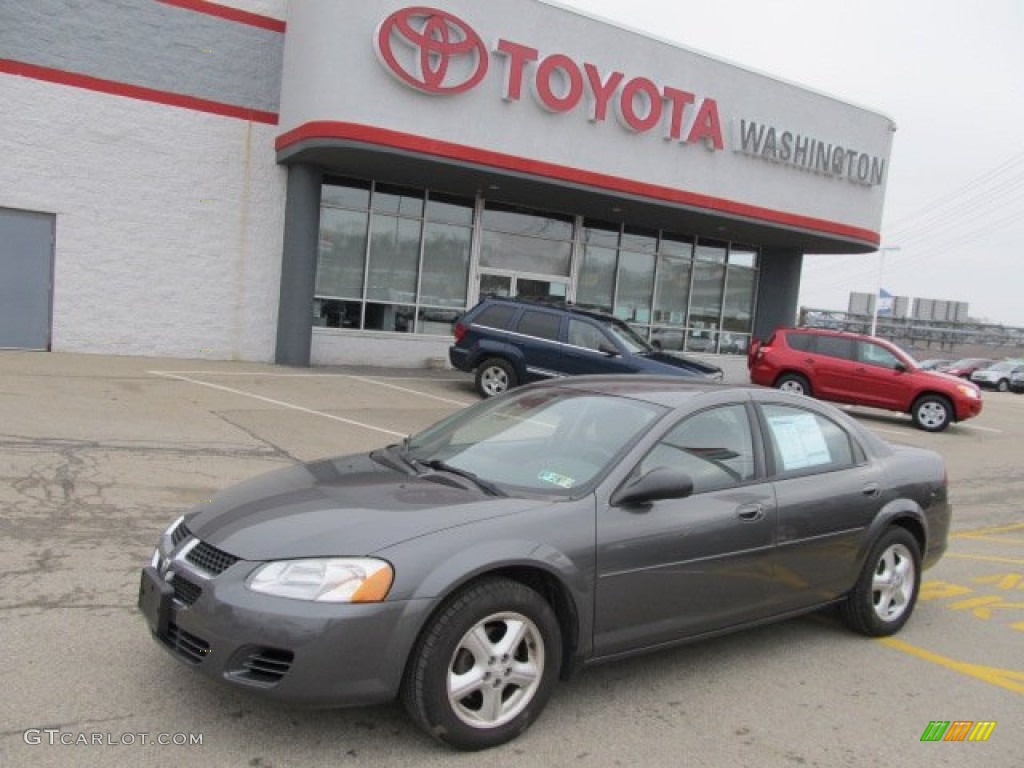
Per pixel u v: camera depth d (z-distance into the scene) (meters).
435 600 3.25
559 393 4.80
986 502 10.19
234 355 15.46
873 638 5.11
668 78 16.97
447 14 14.11
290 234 15.39
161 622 3.44
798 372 17.02
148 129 14.30
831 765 3.56
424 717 3.28
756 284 22.70
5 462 7.14
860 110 19.98
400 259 17.09
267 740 3.36
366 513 3.53
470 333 13.98
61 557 5.15
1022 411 23.97
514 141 15.16
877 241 20.95
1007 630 5.50
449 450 4.48
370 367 16.83
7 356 12.91
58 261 13.87
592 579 3.67
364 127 13.72
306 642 3.11
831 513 4.70
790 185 18.97
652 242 20.53
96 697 3.57
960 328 66.62
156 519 6.07
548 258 18.95
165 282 14.71
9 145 13.34
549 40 15.37
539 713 3.58
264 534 3.42
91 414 9.38
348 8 13.48
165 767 3.12
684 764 3.46
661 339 21.06
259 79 15.11
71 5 13.58
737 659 4.62
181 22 14.40
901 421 17.73
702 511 4.11
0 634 4.06
